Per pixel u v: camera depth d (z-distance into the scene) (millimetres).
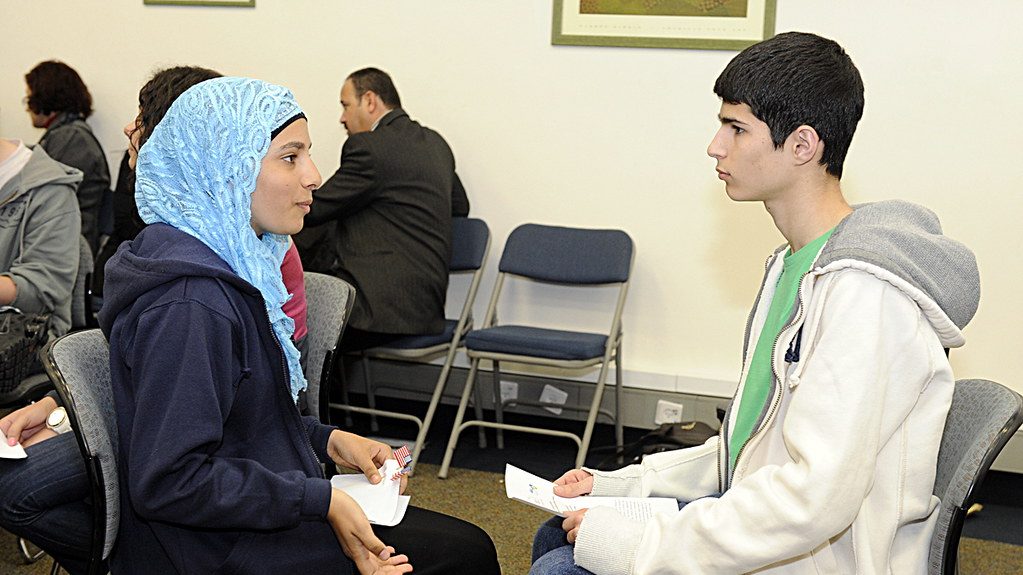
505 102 3652
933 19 3205
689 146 3496
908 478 1219
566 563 1298
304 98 3871
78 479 1514
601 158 3588
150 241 1309
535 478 1526
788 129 1259
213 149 1294
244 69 3918
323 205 3322
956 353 3350
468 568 1451
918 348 1177
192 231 1315
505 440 3730
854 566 1219
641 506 1431
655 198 3559
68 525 1529
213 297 1242
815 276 1229
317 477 1386
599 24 3498
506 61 3629
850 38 3287
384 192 3344
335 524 1278
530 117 3637
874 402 1146
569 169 3625
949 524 1253
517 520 2906
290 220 1368
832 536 1160
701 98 3457
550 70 3588
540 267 3486
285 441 1374
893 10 3232
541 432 3273
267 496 1233
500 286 3545
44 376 2412
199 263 1248
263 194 1336
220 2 3883
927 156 3279
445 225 3410
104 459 1393
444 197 3406
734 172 1315
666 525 1236
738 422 1416
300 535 1343
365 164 3303
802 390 1183
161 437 1181
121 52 4035
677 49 3445
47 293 2598
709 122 3461
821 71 1249
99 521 1397
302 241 3580
